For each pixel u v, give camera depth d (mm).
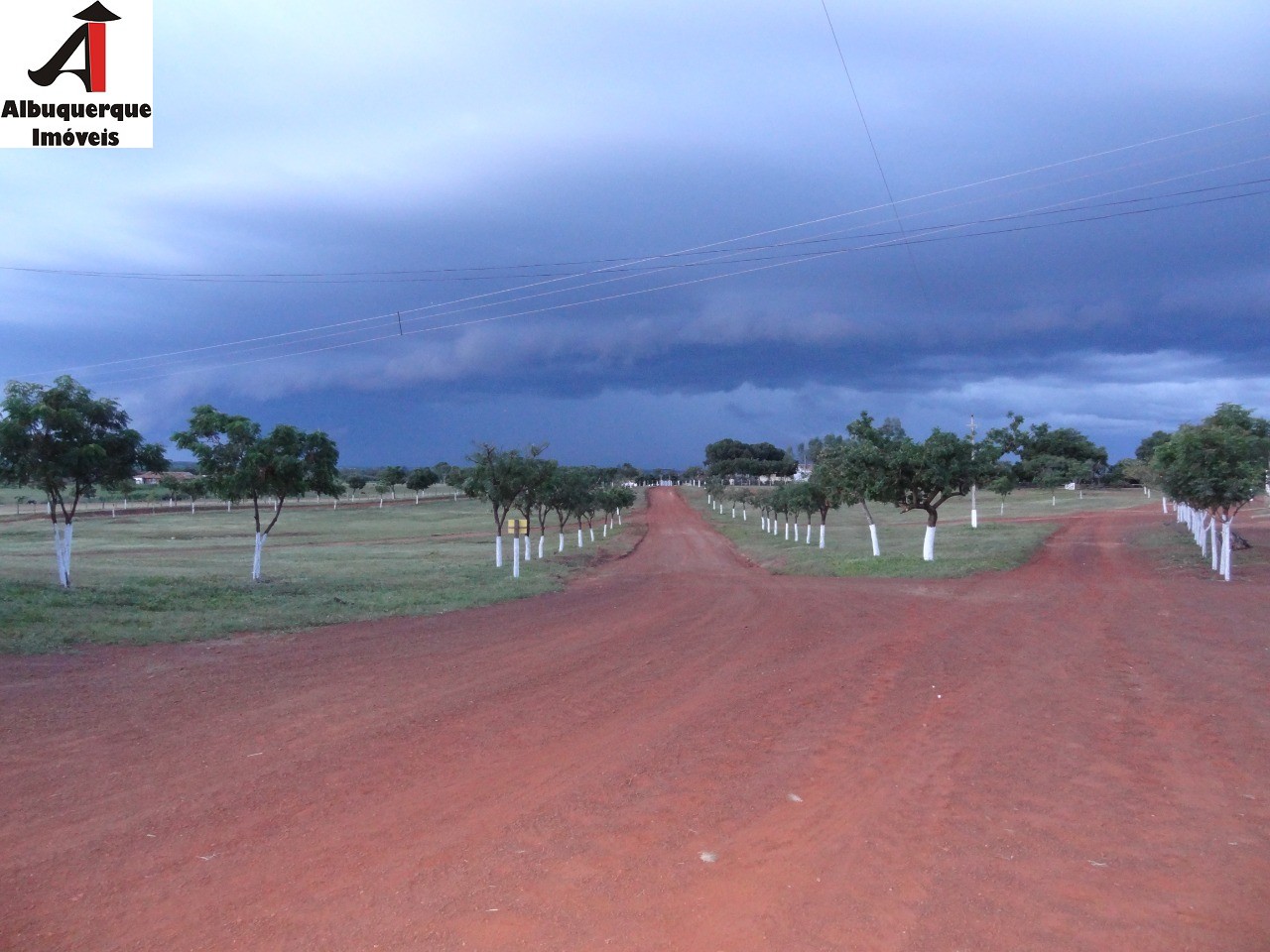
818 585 27516
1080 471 106250
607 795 7316
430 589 26797
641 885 5590
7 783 7648
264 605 21406
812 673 12602
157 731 9445
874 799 7195
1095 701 10672
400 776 7844
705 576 34188
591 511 55000
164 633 16406
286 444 28531
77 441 22344
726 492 121688
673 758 8406
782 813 6879
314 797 7281
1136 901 5355
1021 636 15961
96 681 12172
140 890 5555
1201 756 8391
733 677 12367
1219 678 11922
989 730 9383
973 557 35000
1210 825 6621
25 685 11852
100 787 7543
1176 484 28891
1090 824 6641
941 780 7680
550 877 5707
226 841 6340
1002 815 6832
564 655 14430
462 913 5211
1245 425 29250
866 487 34562
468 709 10492
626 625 18422
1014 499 99688
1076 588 24812
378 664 13609
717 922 5094
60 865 5938
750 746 8812
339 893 5480
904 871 5797
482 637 16734
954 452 33562
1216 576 28500
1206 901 5359
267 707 10602
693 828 6562
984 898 5387
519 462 37312
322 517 91312
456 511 101875
